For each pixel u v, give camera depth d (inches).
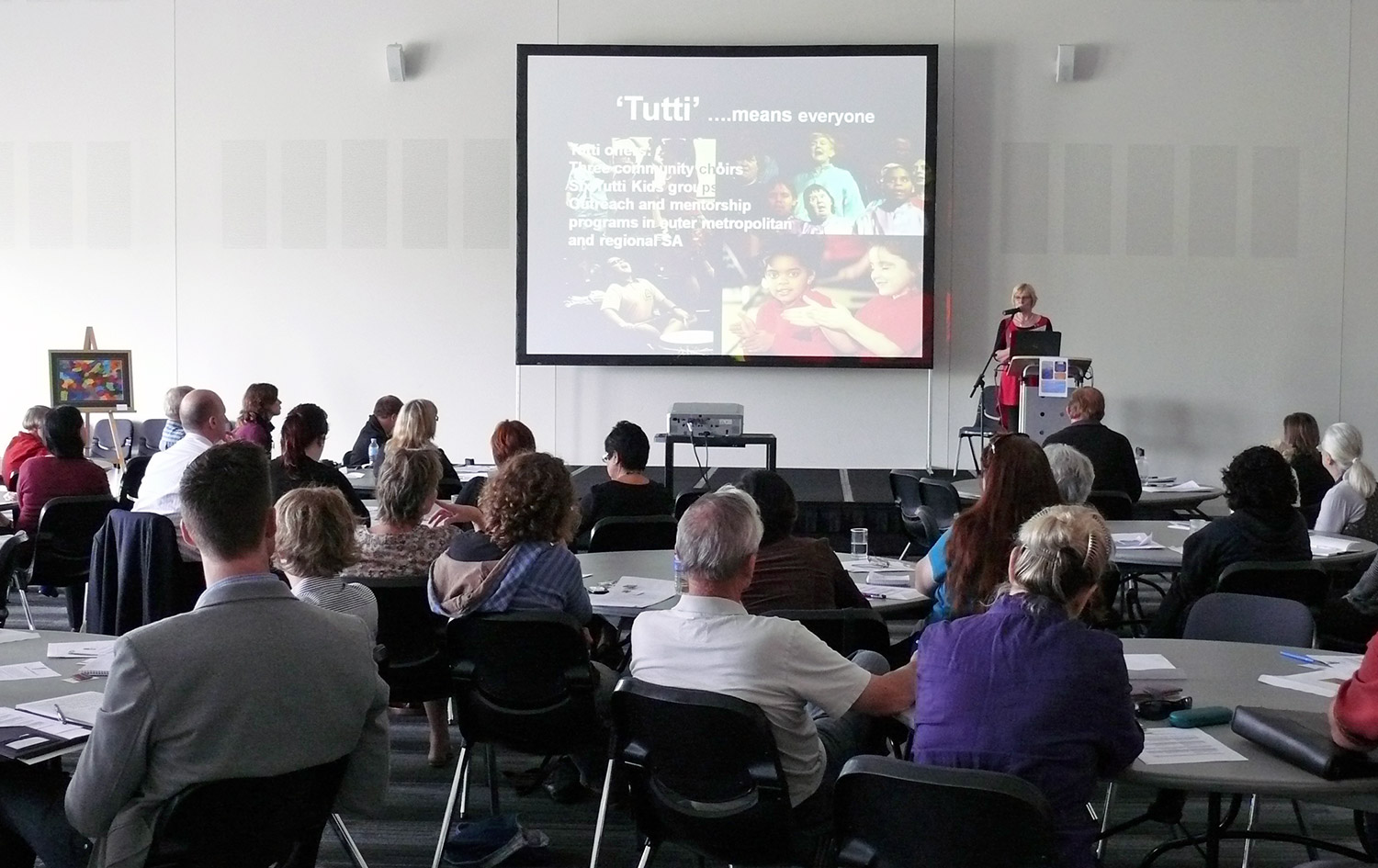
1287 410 346.6
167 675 72.2
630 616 128.6
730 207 345.7
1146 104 344.5
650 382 359.9
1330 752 76.6
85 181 363.6
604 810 116.0
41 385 366.9
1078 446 222.8
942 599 125.4
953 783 70.7
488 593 121.3
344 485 198.8
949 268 350.9
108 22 360.5
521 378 362.0
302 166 360.5
